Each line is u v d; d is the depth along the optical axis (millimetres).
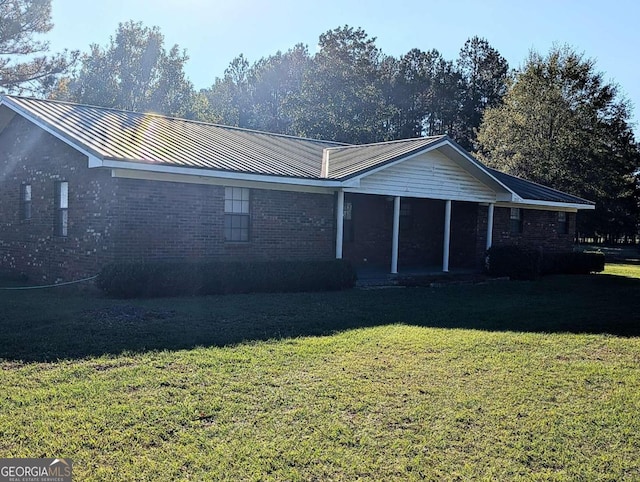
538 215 22109
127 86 47500
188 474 4031
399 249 20719
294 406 5387
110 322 8711
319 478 4059
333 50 49594
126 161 10992
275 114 60031
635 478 4211
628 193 41969
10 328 8180
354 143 44312
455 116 56500
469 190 18297
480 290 15039
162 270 11453
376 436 4773
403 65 56469
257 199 14102
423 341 8250
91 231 12203
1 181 16078
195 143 14508
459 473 4195
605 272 22859
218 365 6621
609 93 38781
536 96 35625
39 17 31234
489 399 5773
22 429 4652
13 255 15406
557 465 4391
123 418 4938
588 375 6742
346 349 7617
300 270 13555
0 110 15031
